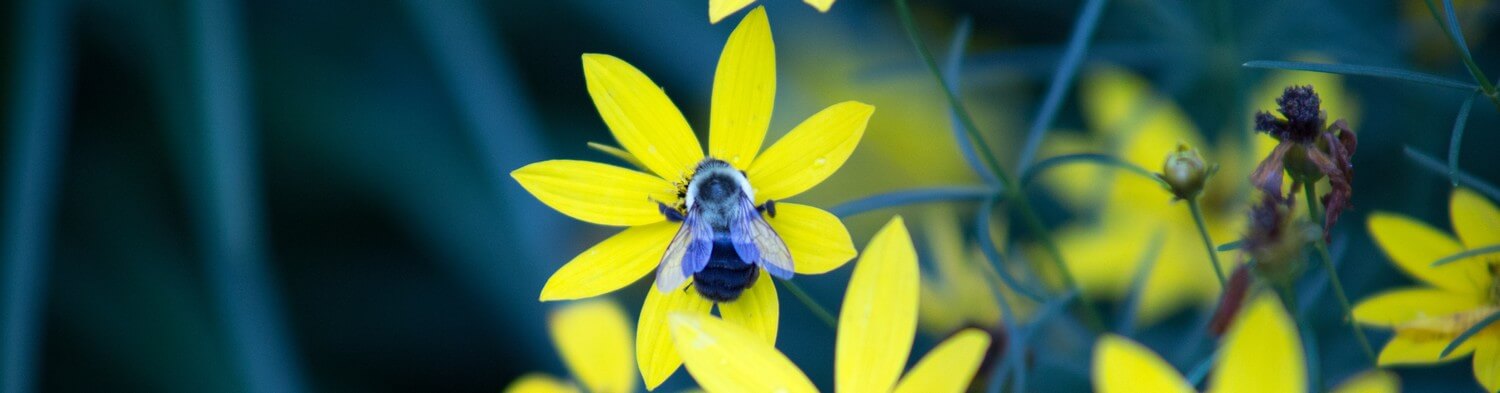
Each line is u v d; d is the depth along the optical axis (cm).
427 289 47
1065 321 37
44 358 45
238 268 43
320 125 47
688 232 32
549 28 49
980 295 38
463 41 46
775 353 30
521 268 44
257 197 44
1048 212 42
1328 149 31
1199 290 39
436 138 47
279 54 48
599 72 32
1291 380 28
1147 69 43
